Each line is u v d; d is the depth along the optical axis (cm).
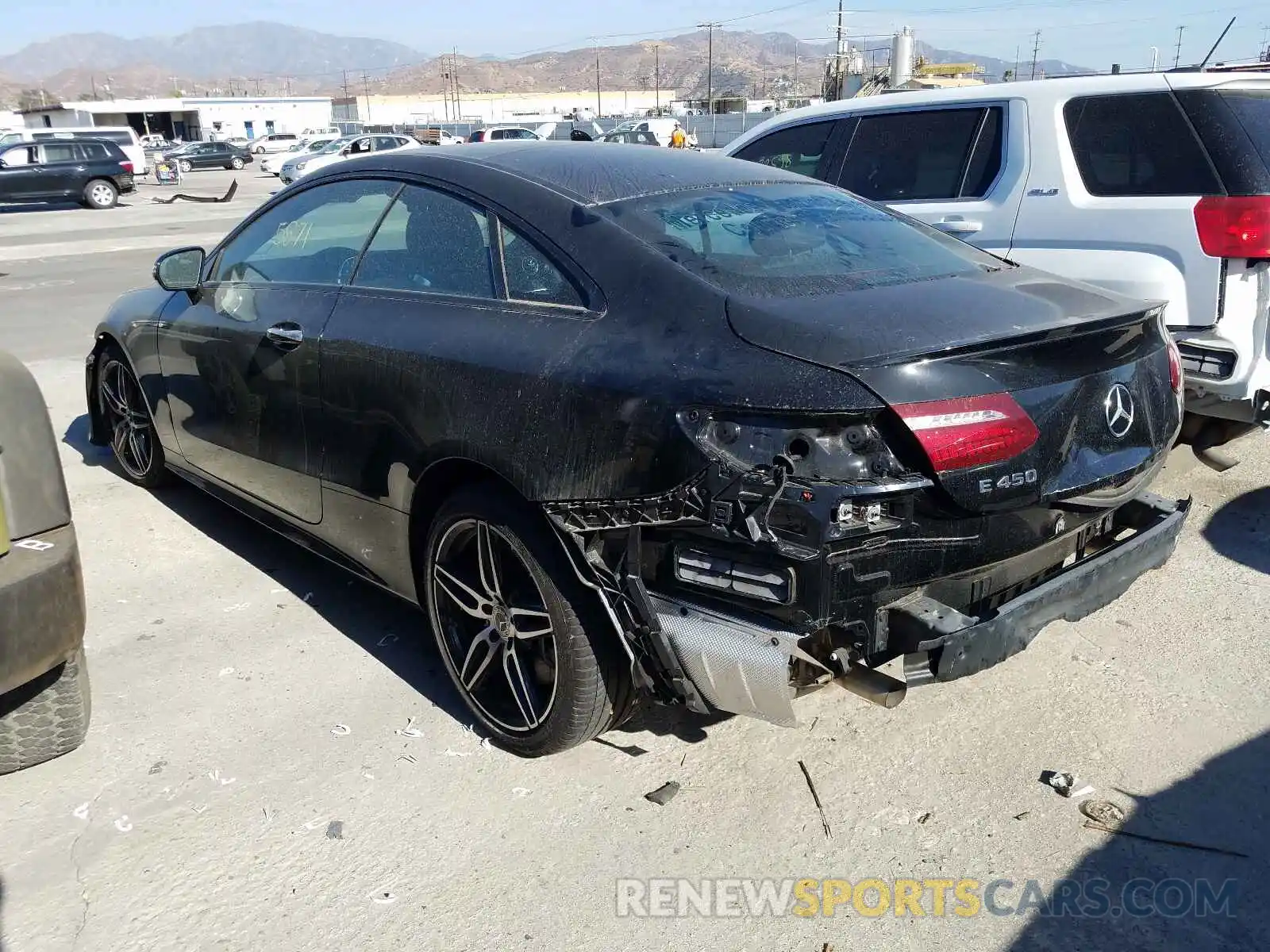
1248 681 343
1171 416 307
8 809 285
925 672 249
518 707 308
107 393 538
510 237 310
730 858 266
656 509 252
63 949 236
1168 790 289
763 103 7425
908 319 255
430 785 295
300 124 11875
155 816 281
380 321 332
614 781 297
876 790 292
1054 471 257
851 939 240
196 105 11219
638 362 260
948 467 234
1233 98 463
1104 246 488
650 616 257
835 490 229
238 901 251
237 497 430
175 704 336
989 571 256
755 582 241
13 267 1512
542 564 279
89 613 399
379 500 333
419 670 357
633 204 309
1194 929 241
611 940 239
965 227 541
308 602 409
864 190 599
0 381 266
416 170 353
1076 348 267
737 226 310
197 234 2006
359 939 239
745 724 324
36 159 2658
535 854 267
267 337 377
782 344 245
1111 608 396
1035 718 325
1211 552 442
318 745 313
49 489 272
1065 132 508
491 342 294
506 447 280
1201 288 455
